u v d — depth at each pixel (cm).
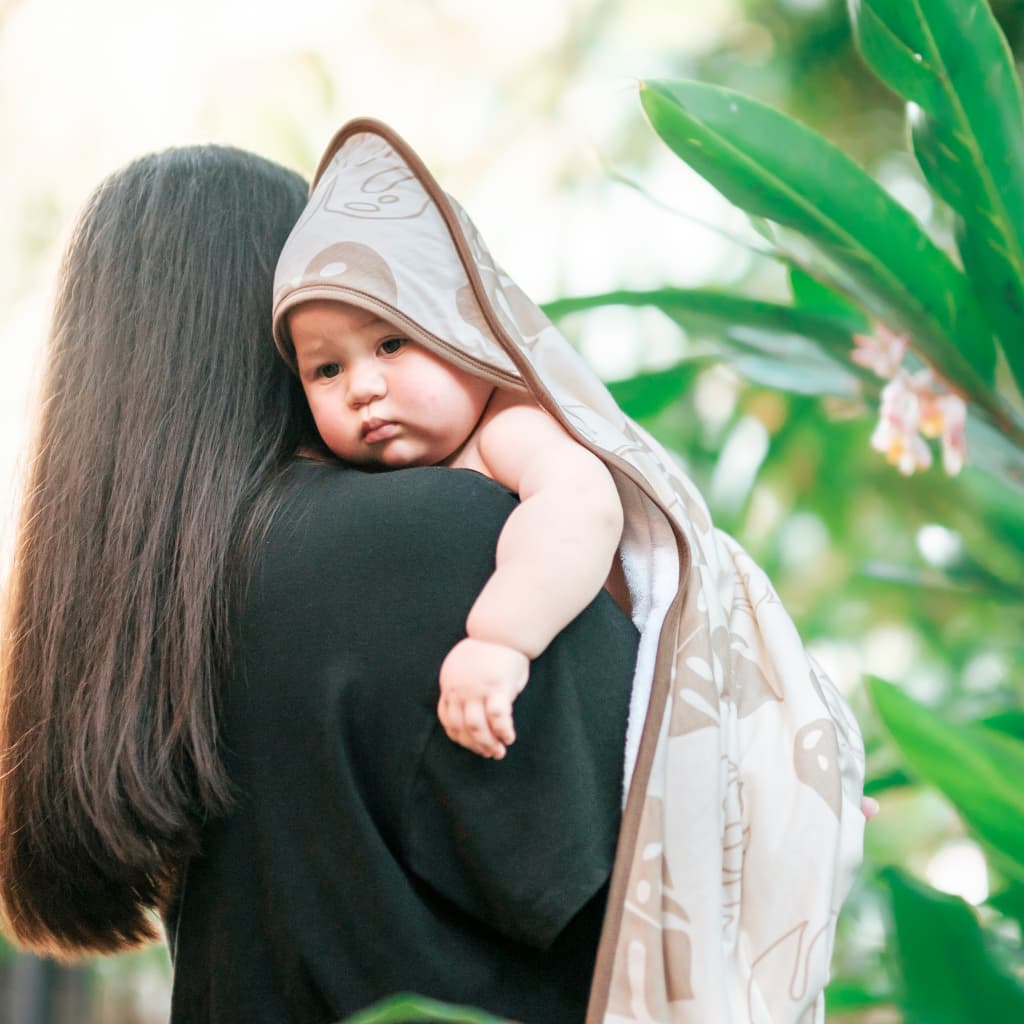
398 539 106
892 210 153
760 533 314
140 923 123
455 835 103
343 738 104
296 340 119
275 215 129
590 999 101
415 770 103
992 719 179
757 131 149
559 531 106
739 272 330
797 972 107
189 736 109
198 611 110
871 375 178
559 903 102
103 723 111
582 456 112
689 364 205
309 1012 106
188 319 121
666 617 110
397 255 115
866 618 313
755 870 111
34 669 116
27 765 116
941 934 156
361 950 103
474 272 116
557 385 121
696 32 356
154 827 109
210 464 115
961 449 171
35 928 123
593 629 108
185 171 128
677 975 103
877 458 287
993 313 158
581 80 363
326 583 107
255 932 108
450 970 103
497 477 116
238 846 109
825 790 112
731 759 113
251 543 111
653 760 104
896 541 305
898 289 158
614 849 105
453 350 115
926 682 303
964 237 154
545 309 178
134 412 117
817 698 117
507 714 99
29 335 346
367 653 104
